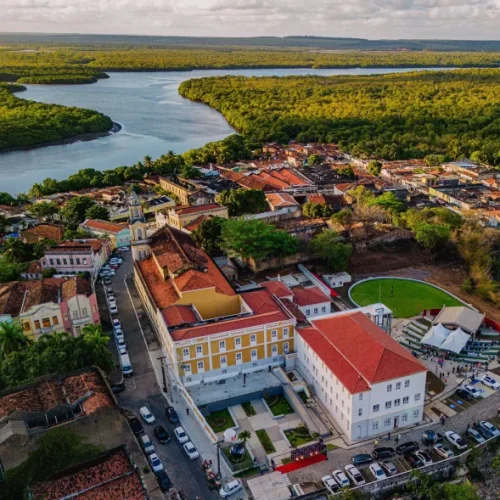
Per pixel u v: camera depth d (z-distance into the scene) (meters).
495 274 166.50
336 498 86.50
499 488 94.12
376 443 100.50
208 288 127.69
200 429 103.88
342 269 169.00
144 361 125.12
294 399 111.75
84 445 86.31
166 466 94.94
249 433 99.50
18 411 84.50
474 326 133.88
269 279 163.88
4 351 112.94
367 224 197.00
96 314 135.88
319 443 99.06
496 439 100.25
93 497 78.19
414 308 150.50
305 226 198.00
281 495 88.25
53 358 103.38
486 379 117.62
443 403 112.06
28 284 141.00
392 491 91.50
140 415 106.81
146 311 146.50
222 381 117.81
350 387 98.69
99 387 94.75
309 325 120.88
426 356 127.94
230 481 92.00
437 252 183.12
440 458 97.25
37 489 80.31
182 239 158.62
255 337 118.19
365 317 121.25
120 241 195.25
